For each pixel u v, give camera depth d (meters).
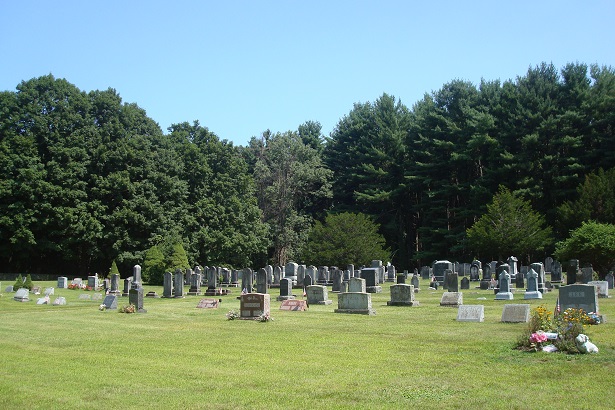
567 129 69.88
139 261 65.56
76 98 69.56
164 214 68.88
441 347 17.72
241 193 79.12
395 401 11.94
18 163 64.19
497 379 13.48
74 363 16.08
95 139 68.19
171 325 24.23
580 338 15.85
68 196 65.00
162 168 71.25
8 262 67.81
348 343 18.94
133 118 73.12
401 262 84.81
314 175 87.12
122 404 12.05
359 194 84.06
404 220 88.94
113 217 65.12
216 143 79.00
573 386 12.65
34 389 13.25
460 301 30.53
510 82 77.19
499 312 26.58
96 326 24.08
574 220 61.34
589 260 45.72
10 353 17.66
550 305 29.56
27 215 63.12
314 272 53.03
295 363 15.87
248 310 25.91
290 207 86.75
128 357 16.92
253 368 15.30
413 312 28.00
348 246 66.94
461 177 81.06
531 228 60.69
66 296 42.38
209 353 17.44
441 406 11.50
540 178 71.75
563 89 74.06
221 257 71.94
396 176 87.25
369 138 91.50
